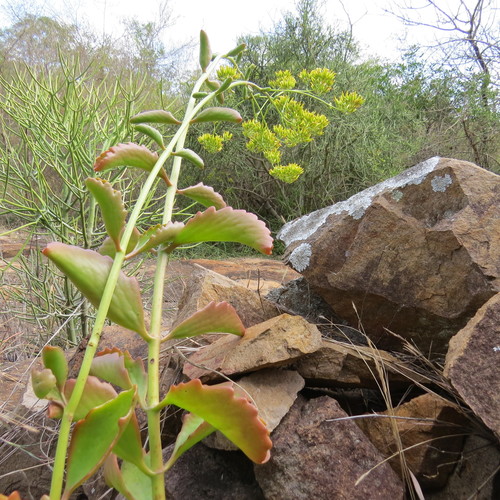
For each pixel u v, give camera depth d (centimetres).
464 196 88
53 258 48
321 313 115
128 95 190
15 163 202
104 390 48
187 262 385
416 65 480
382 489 71
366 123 462
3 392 136
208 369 79
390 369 87
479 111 413
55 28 521
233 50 92
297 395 82
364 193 101
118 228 50
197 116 76
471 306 84
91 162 181
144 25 515
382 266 92
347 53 531
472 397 66
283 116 138
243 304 104
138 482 54
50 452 102
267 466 74
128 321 53
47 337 196
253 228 59
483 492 73
